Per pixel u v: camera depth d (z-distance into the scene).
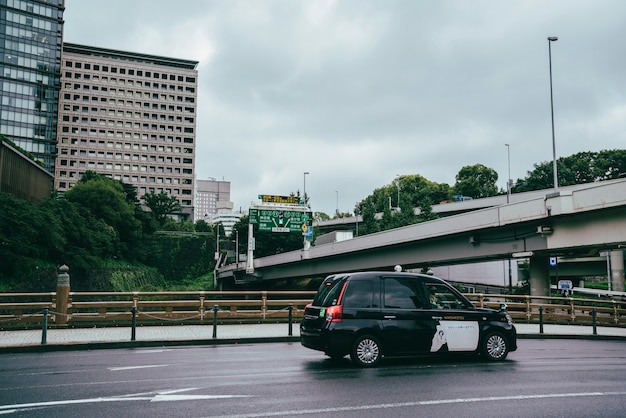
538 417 7.06
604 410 7.47
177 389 8.74
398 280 11.77
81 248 63.69
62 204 66.56
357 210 118.12
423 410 7.38
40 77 109.75
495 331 12.23
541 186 101.06
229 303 20.59
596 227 25.77
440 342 11.67
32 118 108.12
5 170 62.94
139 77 143.88
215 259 103.75
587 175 97.75
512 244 31.45
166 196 125.81
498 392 8.63
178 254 103.38
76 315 18.47
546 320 25.41
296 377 9.89
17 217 52.47
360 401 7.91
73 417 6.95
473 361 12.20
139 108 143.25
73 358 12.42
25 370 10.64
